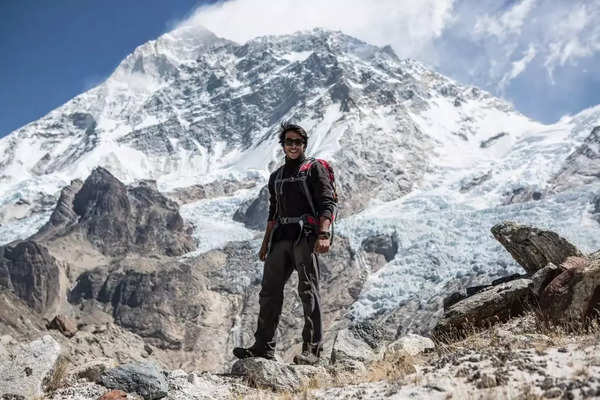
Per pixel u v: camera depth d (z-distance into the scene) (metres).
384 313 155.25
